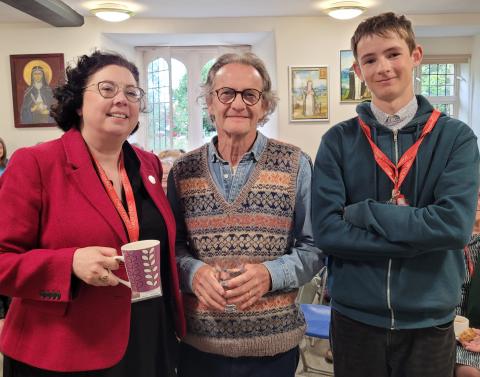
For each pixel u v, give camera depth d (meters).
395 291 1.24
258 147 1.45
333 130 1.41
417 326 1.24
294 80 4.90
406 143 1.29
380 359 1.29
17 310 1.18
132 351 1.24
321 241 1.31
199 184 1.45
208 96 1.48
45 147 1.22
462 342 2.14
